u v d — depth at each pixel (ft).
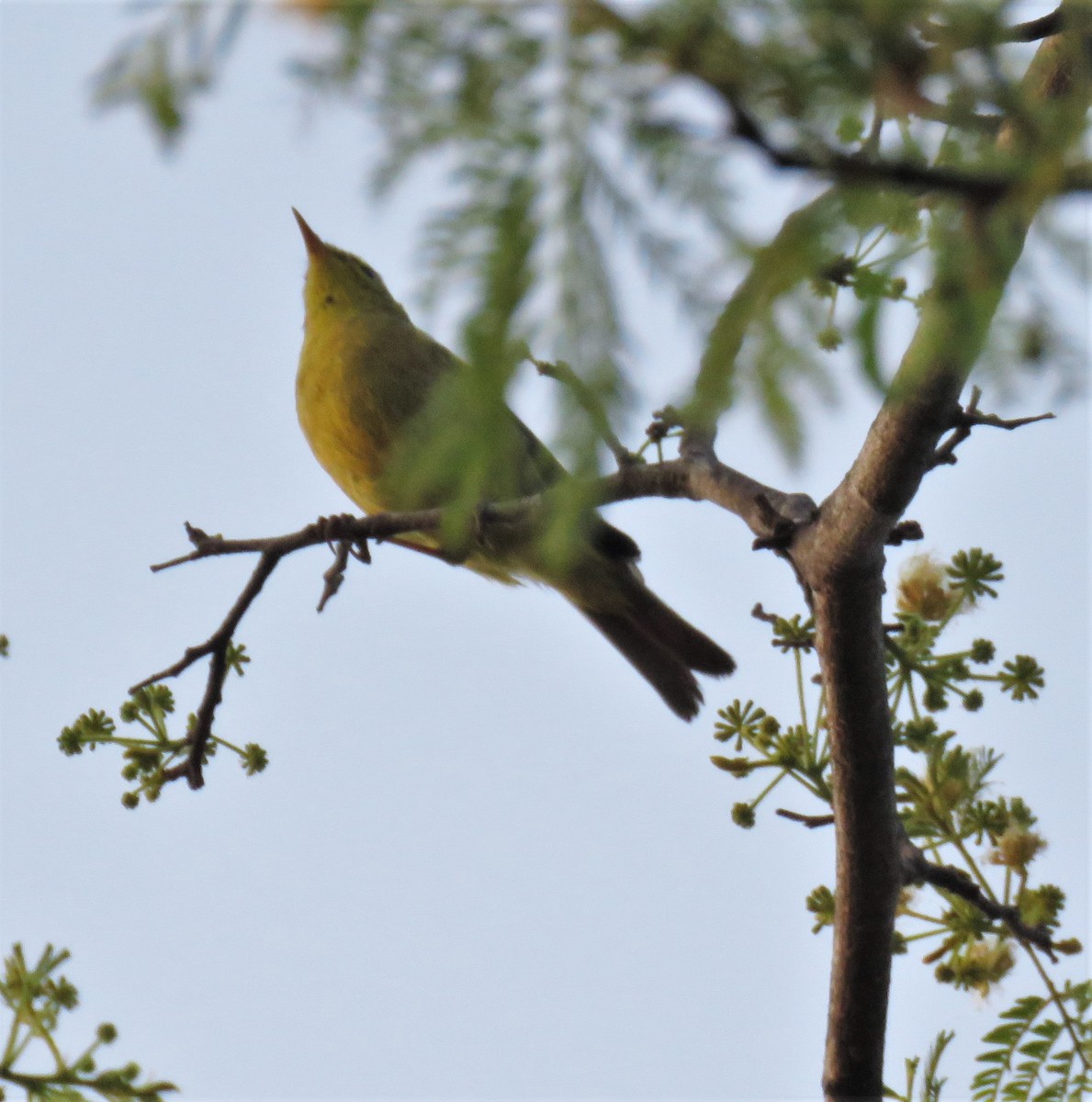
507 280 8.63
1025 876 24.64
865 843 24.99
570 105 8.56
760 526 25.05
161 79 8.41
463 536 10.91
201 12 8.43
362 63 8.48
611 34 8.40
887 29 8.39
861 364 9.36
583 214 8.63
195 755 28.89
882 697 24.70
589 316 8.70
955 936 24.63
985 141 9.09
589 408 8.85
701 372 9.03
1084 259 9.14
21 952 22.79
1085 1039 22.65
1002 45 8.64
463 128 8.59
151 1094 22.63
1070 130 8.67
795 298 9.12
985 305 9.35
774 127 8.54
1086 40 9.07
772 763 26.50
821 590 24.35
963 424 21.53
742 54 8.30
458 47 8.49
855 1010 25.50
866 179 8.68
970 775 25.17
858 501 23.12
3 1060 22.44
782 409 9.20
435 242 8.69
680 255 8.72
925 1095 23.21
